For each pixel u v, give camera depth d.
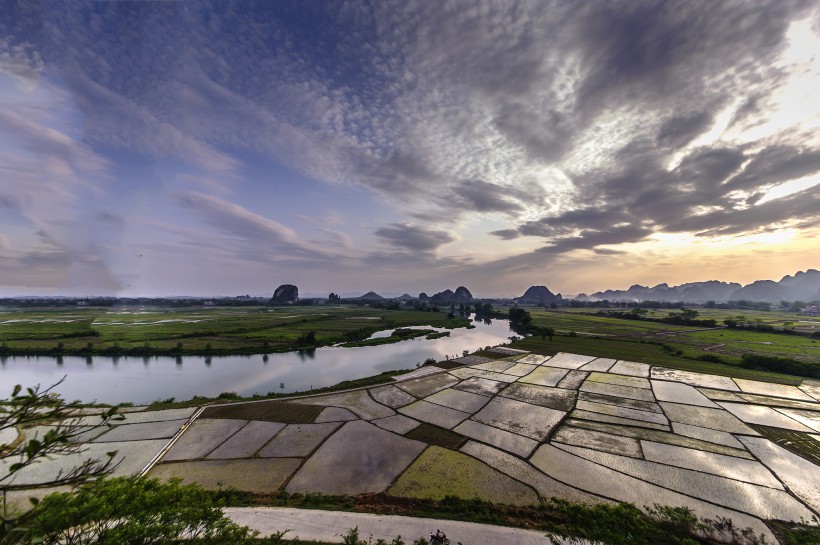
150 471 27.91
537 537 20.75
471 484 26.38
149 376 59.34
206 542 13.16
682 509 20.08
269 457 30.17
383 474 27.64
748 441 33.34
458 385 51.44
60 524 10.15
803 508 23.91
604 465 29.14
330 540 20.31
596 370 59.91
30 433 33.34
